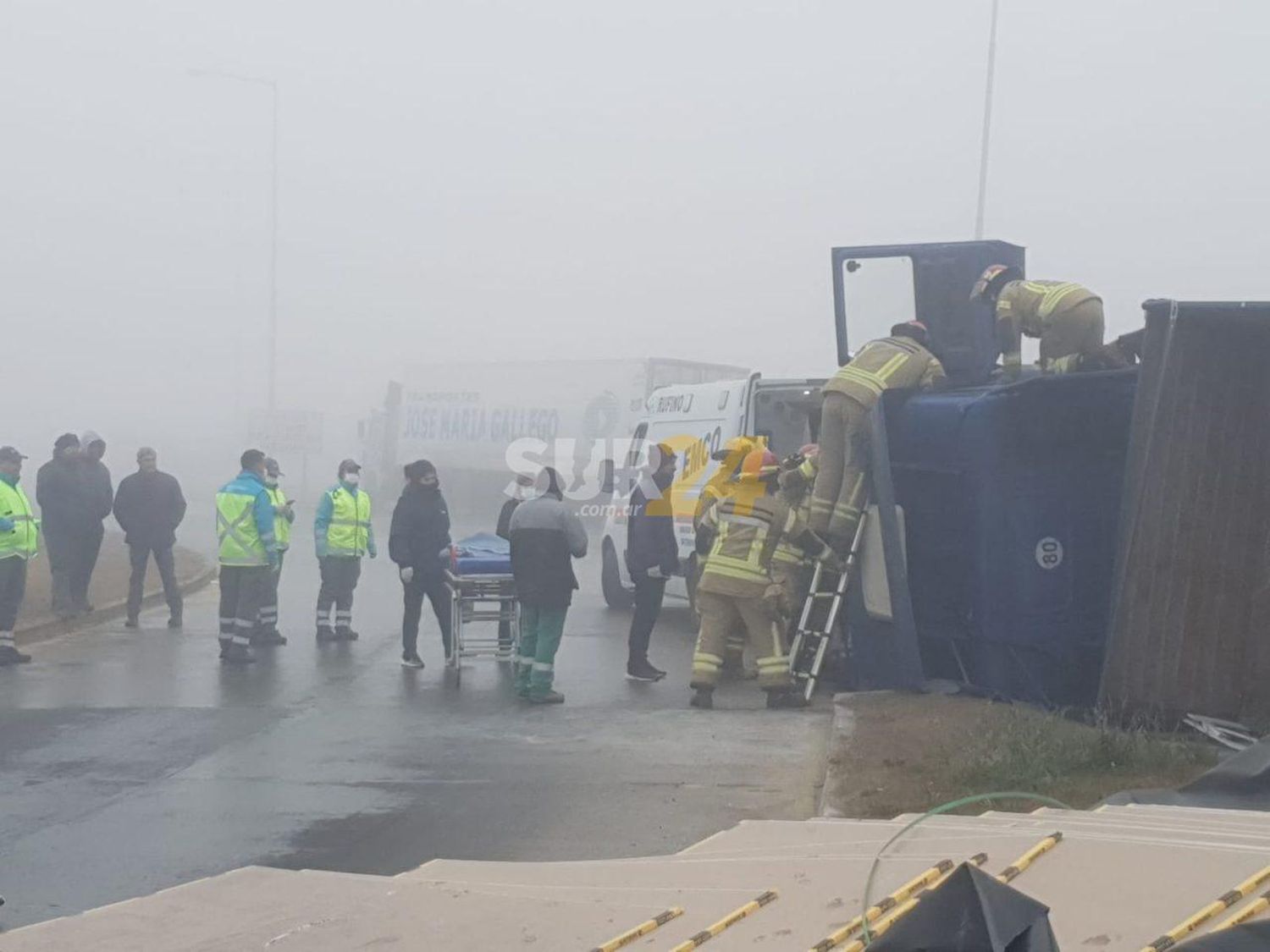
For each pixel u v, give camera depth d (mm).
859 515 10906
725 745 9383
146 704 11250
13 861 6910
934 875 2994
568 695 11656
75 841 7262
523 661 11398
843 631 11633
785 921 2869
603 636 15758
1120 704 8742
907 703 9930
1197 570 8734
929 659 10883
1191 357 8641
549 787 8297
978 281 11406
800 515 10820
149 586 19766
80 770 8906
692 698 11062
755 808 7699
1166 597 8742
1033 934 2133
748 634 10906
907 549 10742
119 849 7117
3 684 12258
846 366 11133
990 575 9883
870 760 8258
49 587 18719
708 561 10867
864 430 10852
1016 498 9836
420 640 15445
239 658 13438
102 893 6406
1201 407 8656
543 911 2982
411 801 8023
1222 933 2355
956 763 7734
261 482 13664
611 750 9289
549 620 11211
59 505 16219
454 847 7074
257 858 6945
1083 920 2707
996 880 2240
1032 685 9828
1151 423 8500
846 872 3191
